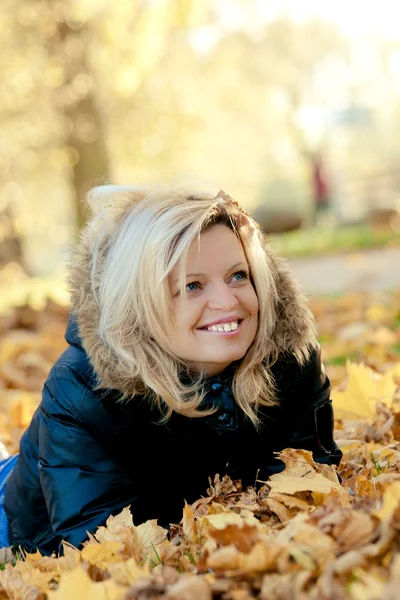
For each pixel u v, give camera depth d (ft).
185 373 8.54
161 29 49.44
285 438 9.38
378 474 9.50
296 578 6.12
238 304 8.36
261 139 114.83
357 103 145.28
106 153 52.95
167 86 67.15
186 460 8.87
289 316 8.85
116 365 8.30
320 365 9.51
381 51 126.11
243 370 8.61
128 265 8.23
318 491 8.18
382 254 46.03
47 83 52.01
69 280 8.85
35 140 60.18
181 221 8.17
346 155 158.10
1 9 50.26
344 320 23.93
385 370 16.67
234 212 8.60
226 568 6.49
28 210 79.92
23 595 7.45
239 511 8.38
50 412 8.70
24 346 22.49
